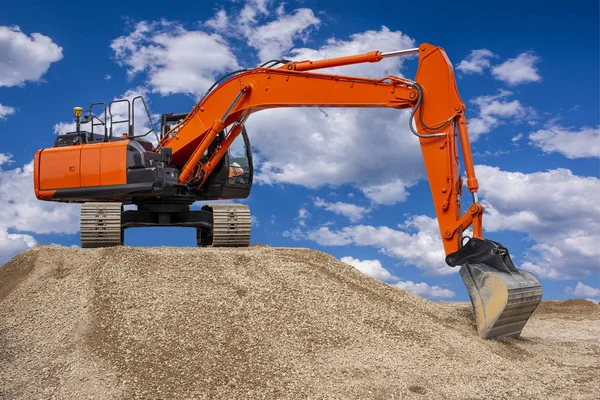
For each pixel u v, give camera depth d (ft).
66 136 38.55
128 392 18.30
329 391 18.69
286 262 30.60
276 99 33.35
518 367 22.79
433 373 20.90
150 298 24.76
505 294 24.93
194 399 17.87
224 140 38.22
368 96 29.04
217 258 29.81
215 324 22.81
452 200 26.40
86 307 24.58
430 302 32.22
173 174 36.35
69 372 19.94
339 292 27.63
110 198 37.19
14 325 24.53
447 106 26.61
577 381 21.27
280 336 22.53
